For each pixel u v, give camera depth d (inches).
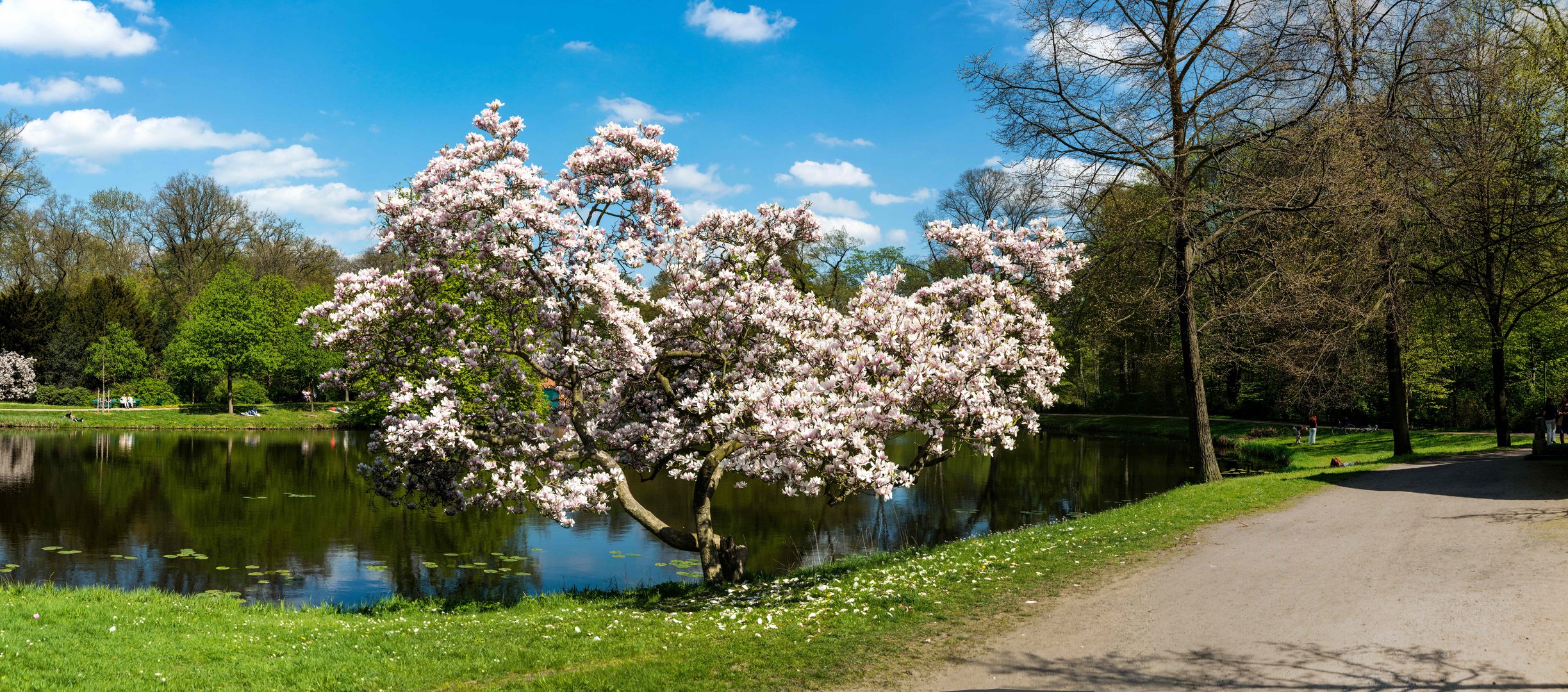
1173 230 861.8
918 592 429.1
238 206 2861.7
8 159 2074.3
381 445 593.0
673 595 534.9
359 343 564.1
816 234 634.2
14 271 2805.1
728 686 302.2
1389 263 906.7
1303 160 775.1
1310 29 790.5
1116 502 1079.6
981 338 530.3
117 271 2940.5
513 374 609.6
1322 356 965.2
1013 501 1103.6
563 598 531.2
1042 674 298.7
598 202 578.6
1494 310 1037.8
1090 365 2437.3
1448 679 267.3
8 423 2139.5
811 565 721.6
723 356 609.9
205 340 2362.2
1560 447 778.2
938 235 648.4
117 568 736.3
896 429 477.4
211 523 952.3
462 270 542.9
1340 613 342.6
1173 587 410.0
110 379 2613.2
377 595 660.7
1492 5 1011.3
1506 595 346.0
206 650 379.6
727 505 1067.3
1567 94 956.0
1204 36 805.2
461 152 571.5
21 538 853.2
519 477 562.6
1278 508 637.9
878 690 292.4
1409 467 845.8
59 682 322.3
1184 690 273.4
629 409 642.8
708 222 616.1
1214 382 2064.5
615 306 515.8
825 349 514.0
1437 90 860.6
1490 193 941.2
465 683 324.5
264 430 2247.8
